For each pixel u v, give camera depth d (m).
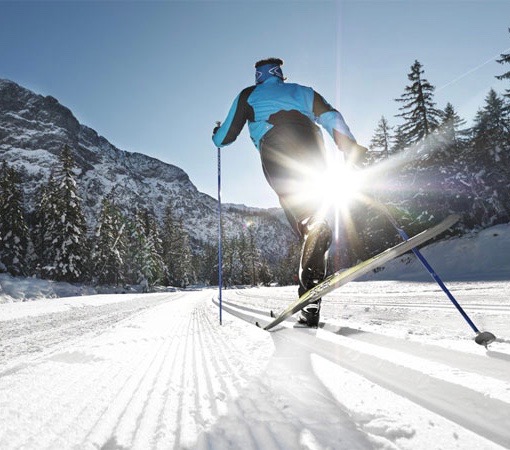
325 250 2.14
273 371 1.44
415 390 1.06
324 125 2.31
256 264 79.31
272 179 2.34
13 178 37.50
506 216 23.45
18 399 1.23
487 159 24.72
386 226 24.98
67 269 35.84
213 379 1.42
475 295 7.12
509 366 1.19
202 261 88.94
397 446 0.72
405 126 26.92
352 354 1.60
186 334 3.26
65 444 0.86
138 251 51.19
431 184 24.03
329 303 7.59
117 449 0.83
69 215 37.56
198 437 0.85
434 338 1.79
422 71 26.70
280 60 2.52
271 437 0.82
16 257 35.22
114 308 11.94
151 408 1.11
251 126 2.47
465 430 0.77
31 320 8.34
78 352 2.23
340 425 0.85
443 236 24.66
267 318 3.96
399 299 7.51
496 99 26.34
